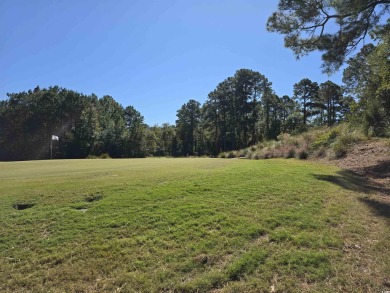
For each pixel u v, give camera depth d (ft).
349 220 15.65
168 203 17.70
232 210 16.51
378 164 31.27
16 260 11.82
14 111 182.19
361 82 56.75
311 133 56.29
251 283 10.02
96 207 17.24
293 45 41.78
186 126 226.58
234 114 182.29
